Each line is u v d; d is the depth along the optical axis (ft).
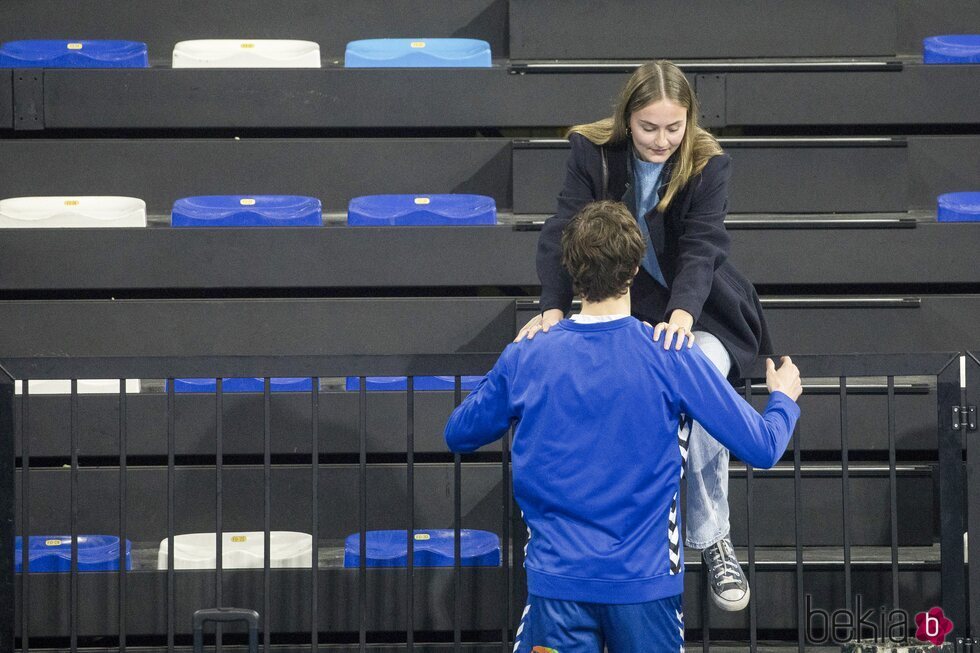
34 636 42.60
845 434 35.01
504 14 59.93
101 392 47.26
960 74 53.47
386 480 46.34
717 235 31.04
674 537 27.61
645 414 27.20
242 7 59.98
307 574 42.83
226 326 49.06
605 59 55.52
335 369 34.19
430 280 49.80
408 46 56.39
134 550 45.60
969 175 54.08
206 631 42.93
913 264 50.03
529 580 28.09
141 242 49.39
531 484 27.68
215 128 54.49
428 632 43.73
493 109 54.08
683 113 30.40
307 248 49.62
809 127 54.49
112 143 54.44
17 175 54.39
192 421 46.73
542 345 27.99
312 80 54.13
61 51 56.18
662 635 27.53
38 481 45.91
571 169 32.45
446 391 46.85
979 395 34.27
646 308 32.91
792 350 49.16
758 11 55.26
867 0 55.16
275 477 46.52
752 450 27.66
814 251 50.03
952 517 34.71
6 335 48.75
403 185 54.90
